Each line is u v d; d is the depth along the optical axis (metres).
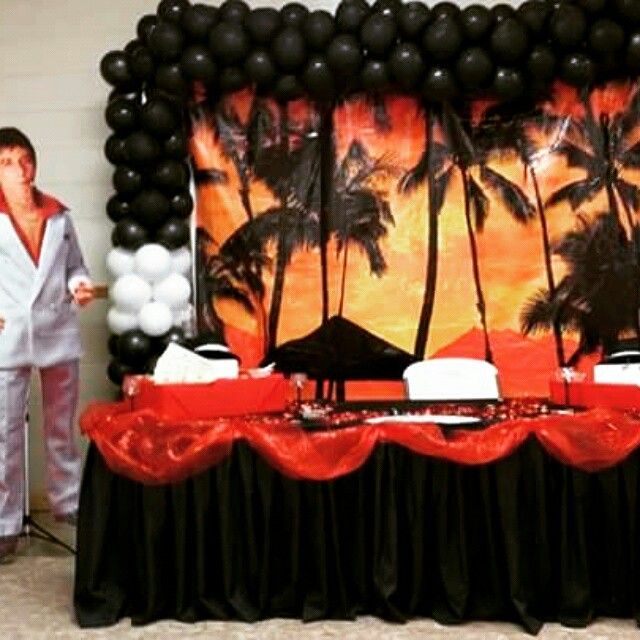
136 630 2.76
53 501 3.93
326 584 2.78
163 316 3.96
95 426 2.86
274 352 4.28
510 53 3.82
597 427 2.67
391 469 2.72
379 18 3.86
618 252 4.16
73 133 4.64
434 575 2.77
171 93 4.07
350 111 4.32
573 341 4.19
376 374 4.26
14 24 4.67
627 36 3.83
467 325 4.26
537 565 2.70
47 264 3.73
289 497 2.76
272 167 4.33
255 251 4.32
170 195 4.11
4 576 3.50
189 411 2.91
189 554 2.79
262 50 3.98
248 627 2.75
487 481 2.70
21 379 3.68
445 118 4.29
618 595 2.75
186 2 4.07
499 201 4.26
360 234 4.30
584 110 4.20
